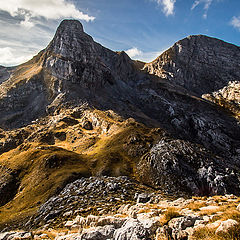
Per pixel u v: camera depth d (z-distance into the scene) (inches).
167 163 4074.8
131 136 5767.7
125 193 2188.7
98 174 4092.0
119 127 7869.1
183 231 469.7
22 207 3078.2
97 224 714.2
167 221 552.1
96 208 1585.9
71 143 7741.1
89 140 7372.1
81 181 2893.7
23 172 4338.1
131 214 872.9
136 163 4635.8
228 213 512.4
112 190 2292.1
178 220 516.7
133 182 2876.5
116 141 6013.8
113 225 638.5
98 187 2439.7
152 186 3703.3
